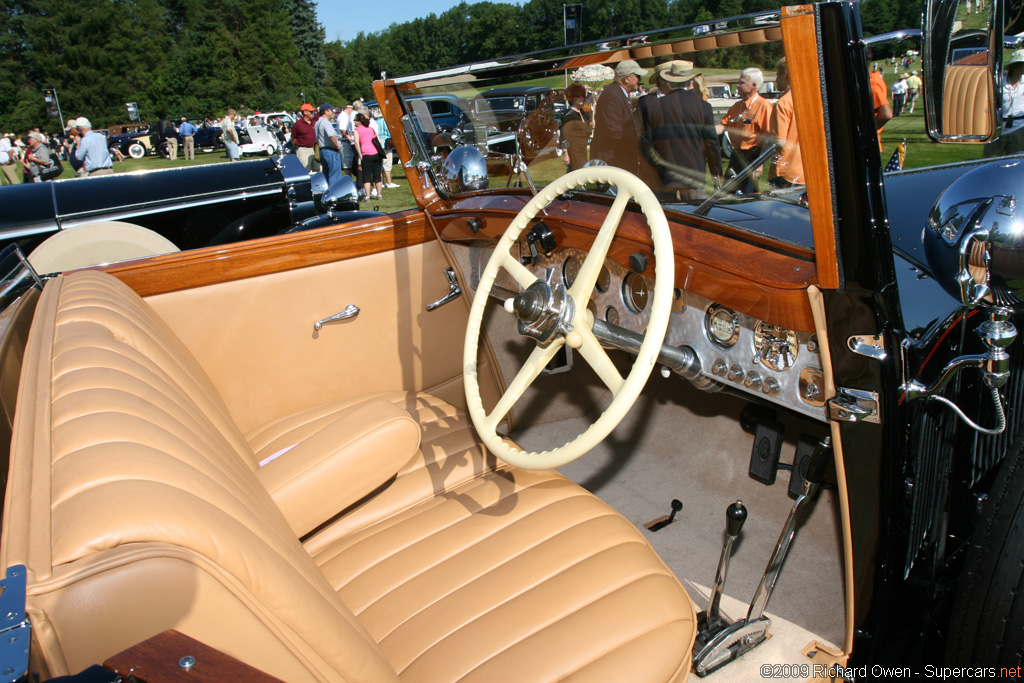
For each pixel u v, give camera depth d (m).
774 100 1.16
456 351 2.42
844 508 1.23
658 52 1.27
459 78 1.78
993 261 1.12
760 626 1.50
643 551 1.35
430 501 1.62
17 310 1.41
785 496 2.00
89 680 0.53
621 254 1.49
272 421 2.15
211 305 2.02
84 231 3.45
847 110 0.96
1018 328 1.68
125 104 46.16
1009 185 1.14
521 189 1.95
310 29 64.12
